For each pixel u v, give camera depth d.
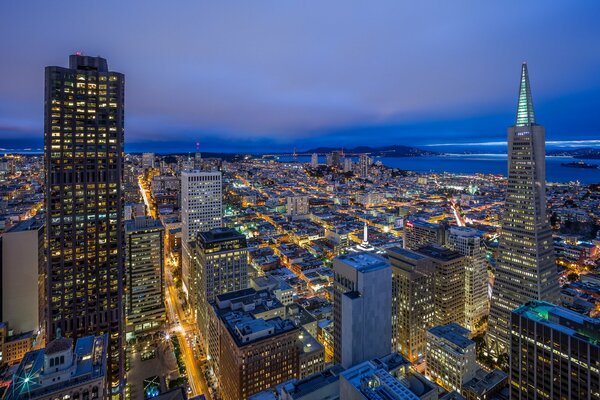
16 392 119.06
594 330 123.19
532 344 137.12
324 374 146.12
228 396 190.75
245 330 180.25
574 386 123.62
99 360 136.12
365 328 157.88
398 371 144.00
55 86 199.50
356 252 182.00
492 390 188.88
